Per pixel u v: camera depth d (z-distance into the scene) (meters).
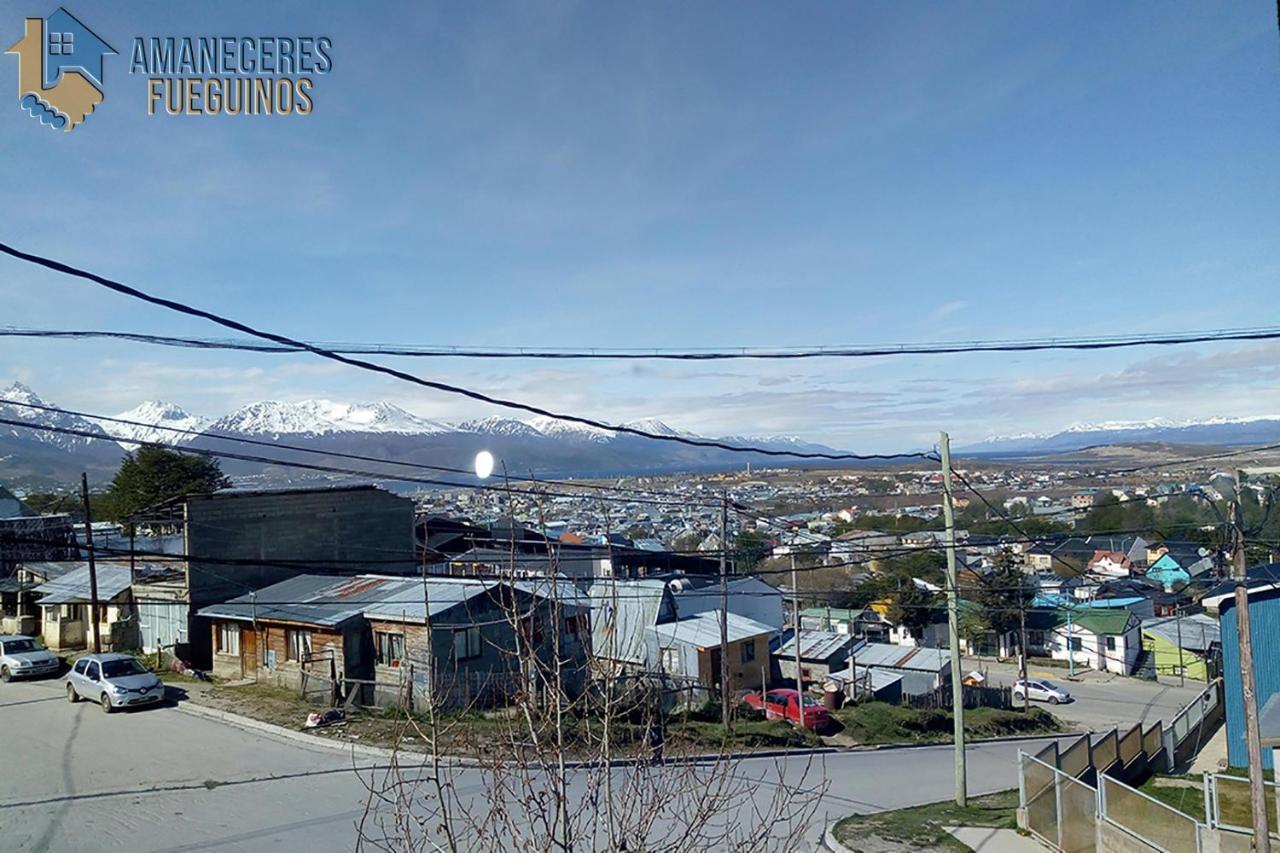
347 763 15.30
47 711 20.47
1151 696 41.88
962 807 14.34
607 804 4.81
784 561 60.75
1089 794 11.73
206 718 19.59
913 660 35.31
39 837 11.43
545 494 9.48
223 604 25.34
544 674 5.23
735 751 17.59
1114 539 57.91
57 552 35.75
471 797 12.45
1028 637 53.62
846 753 21.38
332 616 21.45
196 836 11.38
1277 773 14.28
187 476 47.50
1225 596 19.08
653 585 30.61
